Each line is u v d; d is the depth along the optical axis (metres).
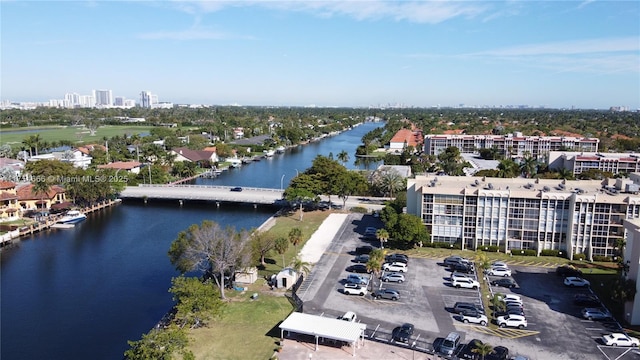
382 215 112.75
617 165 181.75
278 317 72.44
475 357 59.47
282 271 84.12
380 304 76.44
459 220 103.38
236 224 133.38
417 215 109.50
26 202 142.38
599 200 94.06
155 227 131.75
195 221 137.62
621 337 63.56
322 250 104.06
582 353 61.62
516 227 100.56
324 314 72.81
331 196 160.62
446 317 71.81
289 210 142.75
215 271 81.81
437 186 108.19
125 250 111.56
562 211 98.00
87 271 97.94
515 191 99.12
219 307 71.75
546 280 86.69
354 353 61.03
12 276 95.25
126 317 77.44
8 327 74.19
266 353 61.81
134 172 198.62
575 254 97.25
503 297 77.06
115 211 150.88
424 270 91.56
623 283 70.12
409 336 64.56
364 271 90.94
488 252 101.50
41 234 125.31
